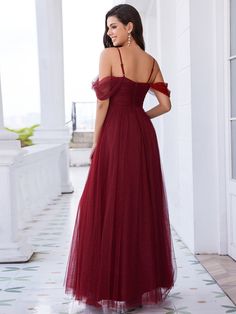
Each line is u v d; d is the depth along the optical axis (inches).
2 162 161.0
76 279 117.3
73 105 709.3
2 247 162.9
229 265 153.6
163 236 121.2
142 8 310.8
